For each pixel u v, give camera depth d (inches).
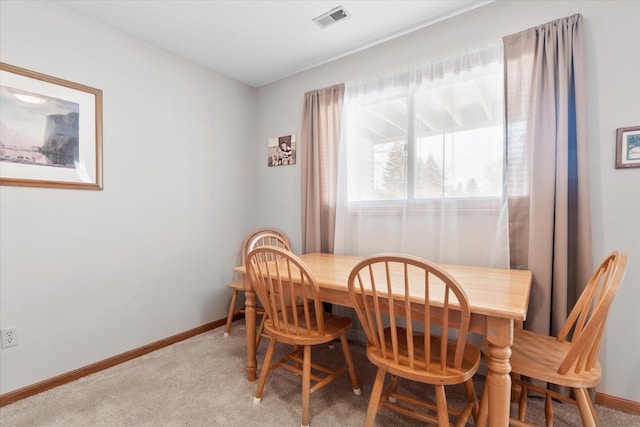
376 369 79.9
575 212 64.5
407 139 87.4
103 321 81.6
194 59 102.6
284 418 60.7
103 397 67.7
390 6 76.5
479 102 75.9
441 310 48.2
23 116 68.2
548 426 54.8
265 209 124.2
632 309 61.2
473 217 77.1
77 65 76.6
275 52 98.3
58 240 73.7
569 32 64.0
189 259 102.6
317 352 89.8
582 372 45.6
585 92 62.7
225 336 101.8
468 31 78.4
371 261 46.2
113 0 72.9
